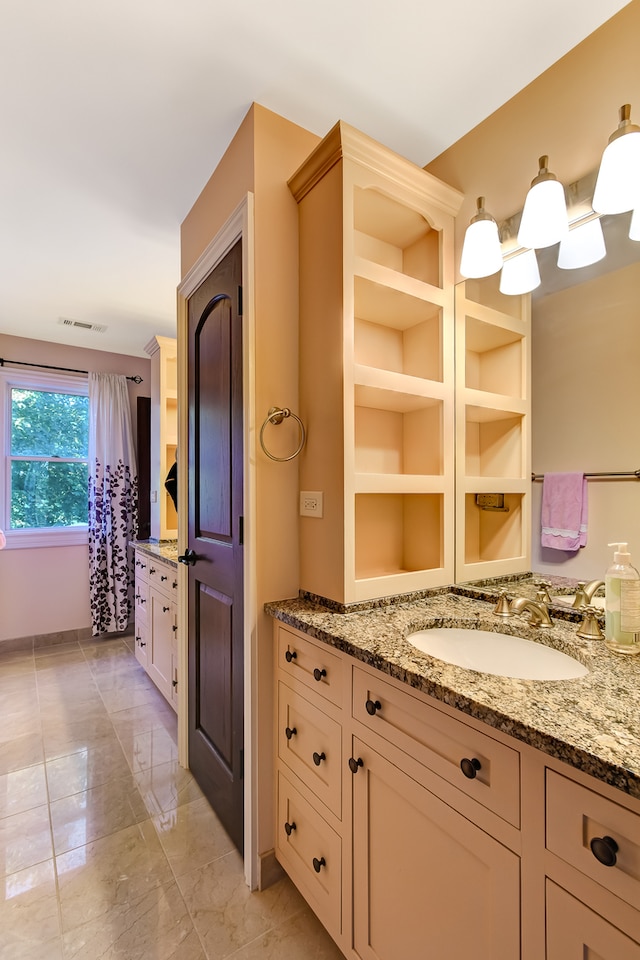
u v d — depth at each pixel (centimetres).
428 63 128
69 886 137
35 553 350
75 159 165
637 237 110
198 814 169
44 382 357
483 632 122
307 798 123
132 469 388
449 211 157
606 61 116
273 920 127
